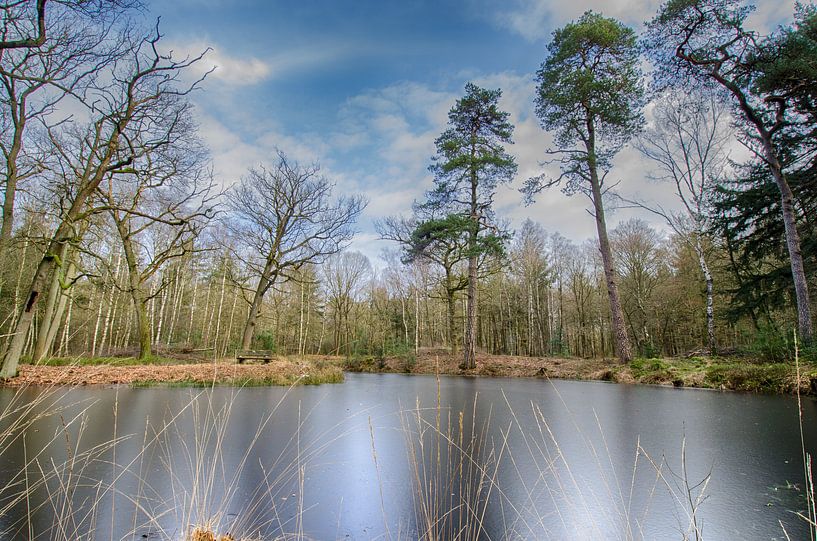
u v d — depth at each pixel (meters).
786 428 5.55
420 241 22.86
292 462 4.01
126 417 6.09
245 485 3.33
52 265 11.23
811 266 15.05
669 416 6.62
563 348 32.66
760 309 17.27
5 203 10.51
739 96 13.11
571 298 40.50
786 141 14.76
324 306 38.00
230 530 2.52
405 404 8.12
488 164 21.91
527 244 37.09
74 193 13.66
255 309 21.58
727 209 17.94
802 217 15.66
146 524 2.56
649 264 31.67
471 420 6.36
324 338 35.28
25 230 14.05
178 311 34.41
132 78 12.51
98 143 12.84
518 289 39.97
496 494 3.21
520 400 8.87
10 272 17.34
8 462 3.81
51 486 3.20
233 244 25.20
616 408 7.57
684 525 2.66
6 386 9.40
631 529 2.61
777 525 2.63
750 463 3.97
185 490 3.17
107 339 29.67
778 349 11.70
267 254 22.52
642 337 34.00
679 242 27.86
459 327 42.00
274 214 22.39
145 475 3.51
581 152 17.78
